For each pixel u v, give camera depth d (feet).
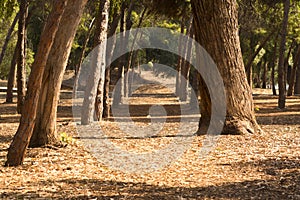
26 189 26.23
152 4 80.23
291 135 48.21
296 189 25.04
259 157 35.60
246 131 48.62
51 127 40.65
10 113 81.66
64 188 26.55
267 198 23.57
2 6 70.95
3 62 161.17
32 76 31.14
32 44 153.89
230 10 48.78
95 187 26.86
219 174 30.32
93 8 85.92
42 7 83.05
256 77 215.92
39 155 36.81
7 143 45.29
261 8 98.02
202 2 48.26
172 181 28.53
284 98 89.66
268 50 163.53
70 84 152.35
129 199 24.02
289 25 108.68
